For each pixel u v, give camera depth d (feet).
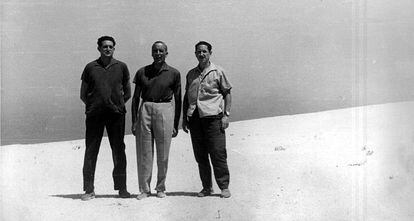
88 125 15.83
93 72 15.47
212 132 15.55
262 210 14.90
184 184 17.26
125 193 16.07
